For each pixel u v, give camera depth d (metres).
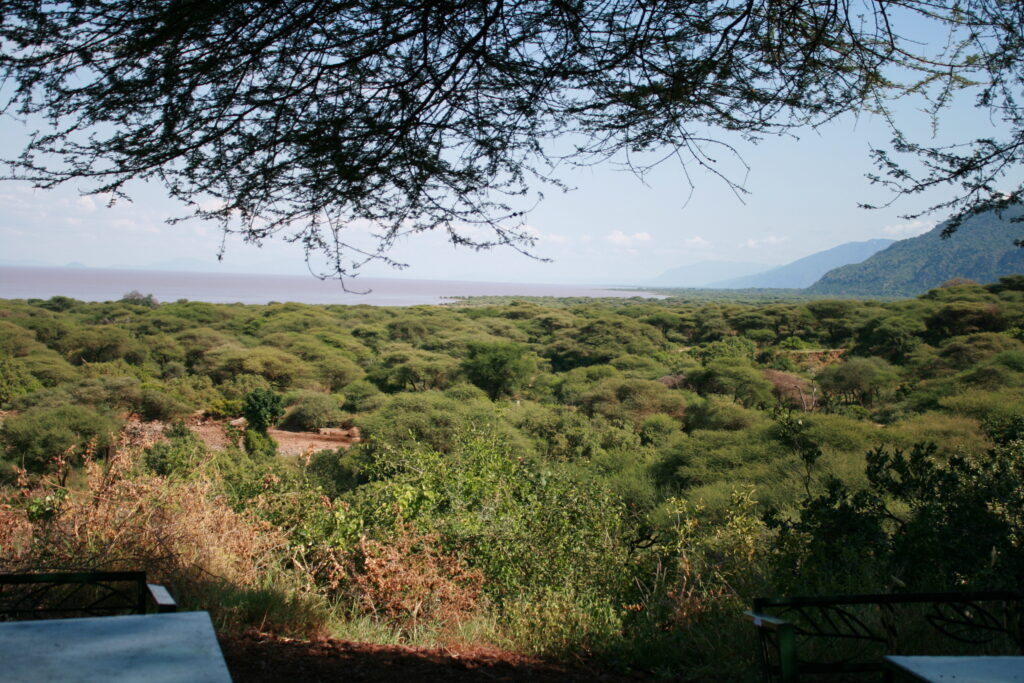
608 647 3.88
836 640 3.29
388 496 6.91
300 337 60.81
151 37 2.72
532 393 45.66
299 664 3.27
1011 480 3.95
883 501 4.29
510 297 191.38
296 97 3.00
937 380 33.91
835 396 36.69
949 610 3.46
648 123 3.01
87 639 1.73
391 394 45.47
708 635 3.72
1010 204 2.87
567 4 2.86
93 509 4.50
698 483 16.64
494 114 3.20
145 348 53.84
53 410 22.06
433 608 4.86
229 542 4.71
